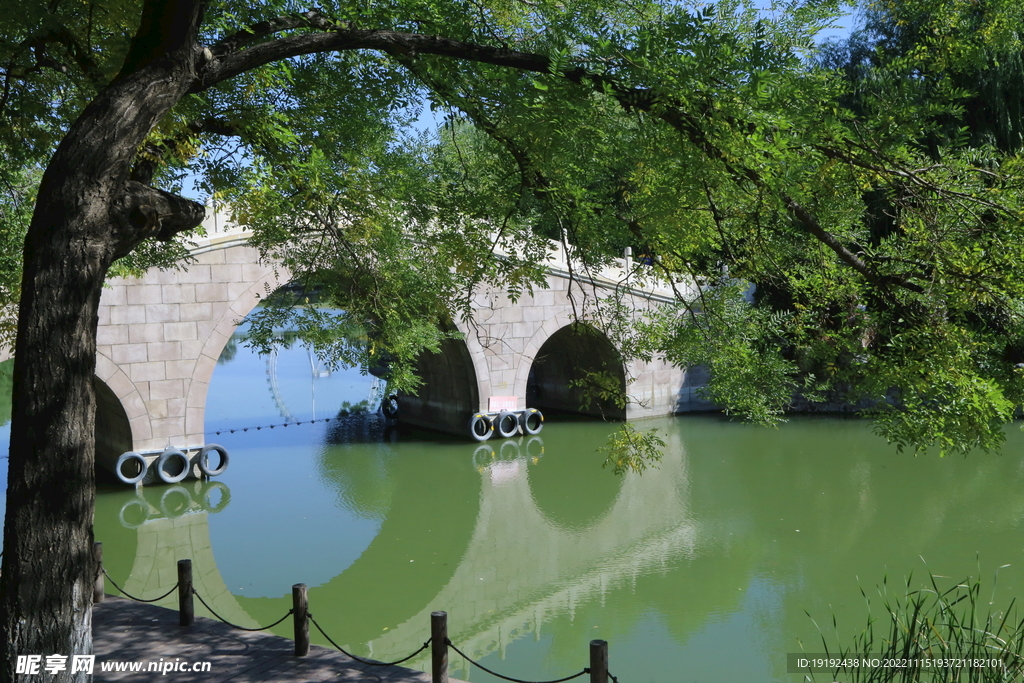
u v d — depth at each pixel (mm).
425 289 12109
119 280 20688
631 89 6805
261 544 17219
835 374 8188
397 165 11008
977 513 18203
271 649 9445
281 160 9930
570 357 32438
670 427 29188
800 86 6090
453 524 18875
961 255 6836
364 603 14047
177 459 21703
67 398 5500
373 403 35656
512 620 13375
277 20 7559
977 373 6801
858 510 18734
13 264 10398
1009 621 11992
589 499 20875
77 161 5695
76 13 8891
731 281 8977
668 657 11633
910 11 8742
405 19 8406
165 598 14203
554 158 8227
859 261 6957
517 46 8594
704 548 16766
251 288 22438
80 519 5543
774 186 6250
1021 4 7852
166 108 6184
